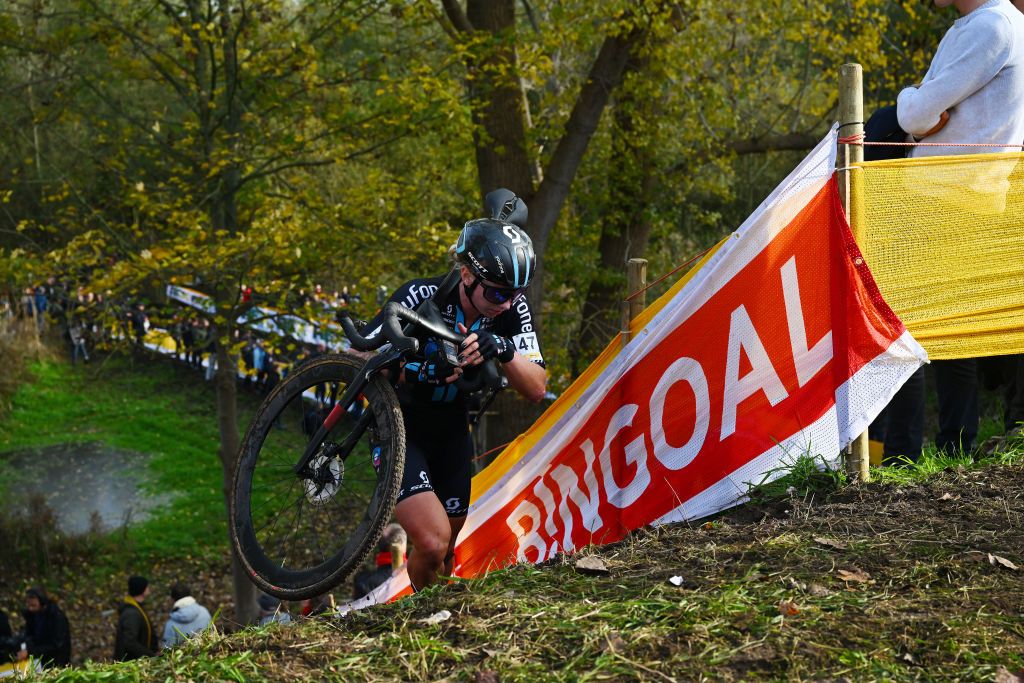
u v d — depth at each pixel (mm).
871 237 3949
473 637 2547
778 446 3992
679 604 2650
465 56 11344
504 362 3350
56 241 12539
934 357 4043
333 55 12797
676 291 4336
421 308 3260
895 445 4324
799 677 2275
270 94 12383
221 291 11578
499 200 3398
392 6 11586
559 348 13633
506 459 5062
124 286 10945
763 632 2486
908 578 2820
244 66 12312
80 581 16859
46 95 13562
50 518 17484
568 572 3041
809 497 3754
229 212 12609
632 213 14750
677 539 3338
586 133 12539
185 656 2535
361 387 3100
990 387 4758
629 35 12367
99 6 12641
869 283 3906
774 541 3160
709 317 4152
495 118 12492
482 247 3217
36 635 9797
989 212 4062
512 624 2604
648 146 13906
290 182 14391
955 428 4414
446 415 3680
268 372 19969
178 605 8867
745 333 4070
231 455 12531
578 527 4652
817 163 3936
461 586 2965
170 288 12586
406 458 3619
